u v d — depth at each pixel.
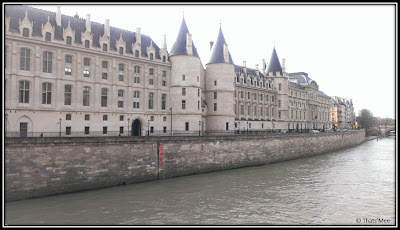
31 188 33.22
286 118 100.38
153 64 58.12
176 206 32.16
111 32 55.47
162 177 45.66
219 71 68.62
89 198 34.19
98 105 50.12
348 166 61.25
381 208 32.56
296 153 74.25
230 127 68.88
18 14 44.16
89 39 49.31
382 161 69.12
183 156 48.69
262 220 28.38
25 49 43.09
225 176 48.88
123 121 53.44
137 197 35.16
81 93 48.28
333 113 176.38
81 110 48.06
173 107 60.69
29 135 42.91
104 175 39.22
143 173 43.38
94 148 38.44
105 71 51.72
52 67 45.59
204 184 42.50
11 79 41.28
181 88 60.62
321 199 35.81
